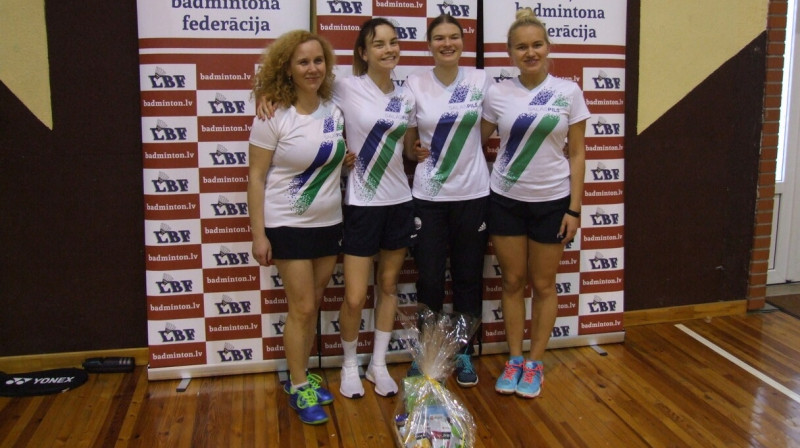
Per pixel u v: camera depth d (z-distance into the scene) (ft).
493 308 10.60
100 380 9.88
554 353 10.81
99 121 9.66
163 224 9.60
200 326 9.88
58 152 9.64
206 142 9.52
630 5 10.84
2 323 9.91
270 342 10.08
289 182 8.20
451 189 8.99
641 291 11.81
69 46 9.42
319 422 8.61
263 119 7.98
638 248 11.64
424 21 9.70
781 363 10.37
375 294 10.20
